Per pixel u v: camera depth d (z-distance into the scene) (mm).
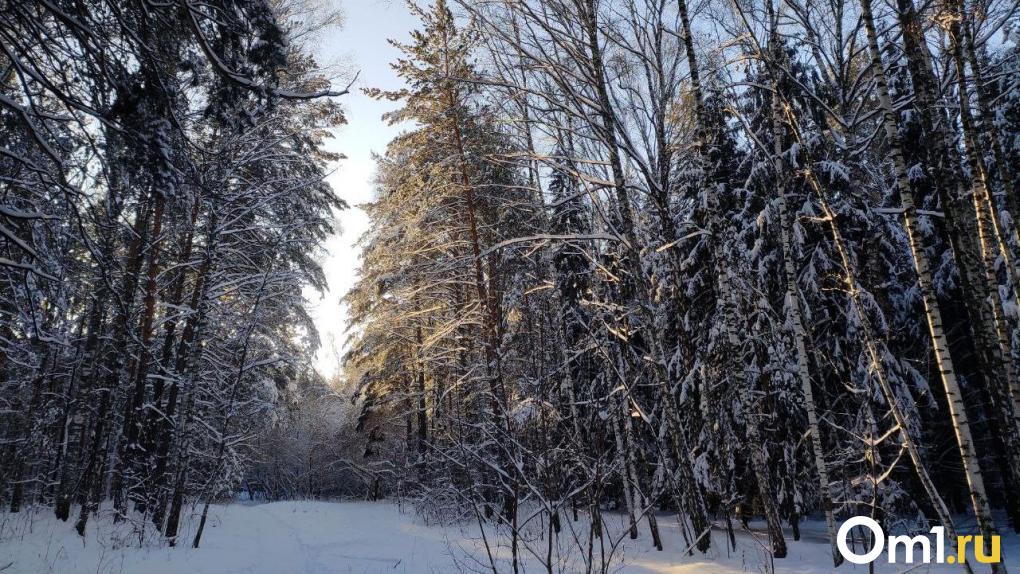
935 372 13055
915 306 12922
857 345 11531
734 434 12359
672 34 11359
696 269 14047
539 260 15391
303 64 13906
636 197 15055
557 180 15734
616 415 13102
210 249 13383
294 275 14430
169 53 6430
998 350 8383
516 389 15047
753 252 12844
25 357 13320
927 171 12688
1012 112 12078
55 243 7484
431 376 21625
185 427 13375
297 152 15891
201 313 13289
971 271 8625
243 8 6453
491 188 16547
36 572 8617
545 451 7781
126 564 9523
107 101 6199
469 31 13727
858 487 10656
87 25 5832
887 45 12633
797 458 12008
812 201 12117
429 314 20156
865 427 10312
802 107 12586
